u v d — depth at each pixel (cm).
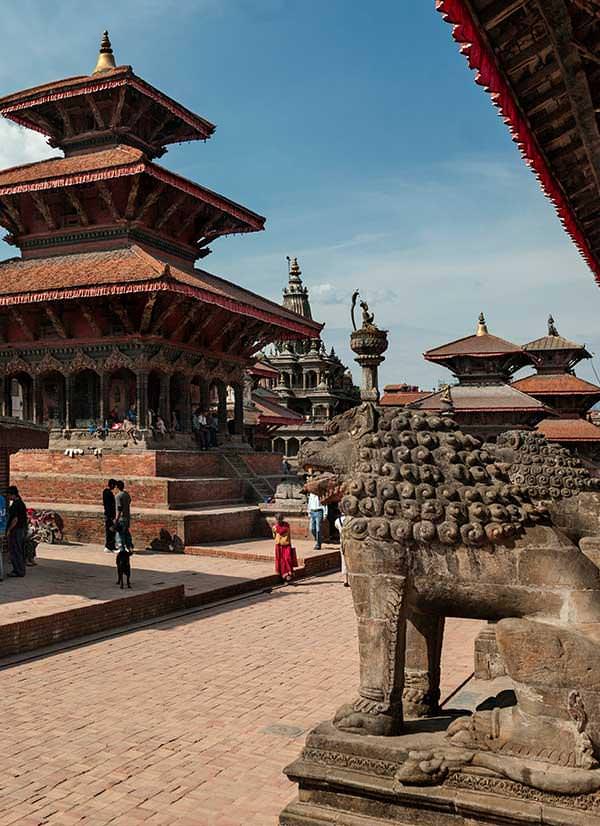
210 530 2784
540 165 1094
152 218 3650
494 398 4144
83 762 899
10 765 891
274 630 1602
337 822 607
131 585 1838
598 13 766
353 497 663
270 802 797
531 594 607
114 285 3052
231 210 3900
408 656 705
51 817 766
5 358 3534
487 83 870
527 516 626
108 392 3372
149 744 955
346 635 1552
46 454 3253
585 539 911
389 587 642
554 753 564
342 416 725
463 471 652
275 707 1094
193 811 778
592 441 4838
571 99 916
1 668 1298
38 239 3684
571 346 5272
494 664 882
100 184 3434
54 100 3709
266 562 2448
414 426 676
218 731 999
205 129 4128
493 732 587
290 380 8262
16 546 1923
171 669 1294
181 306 3369
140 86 3631
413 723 674
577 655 565
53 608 1526
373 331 1780
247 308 3541
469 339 4391
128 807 787
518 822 554
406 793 590
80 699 1131
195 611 1802
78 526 2764
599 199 1245
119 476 3084
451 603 641
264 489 3494
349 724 644
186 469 3225
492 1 756
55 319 3341
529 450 1011
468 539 625
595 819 536
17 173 3700
